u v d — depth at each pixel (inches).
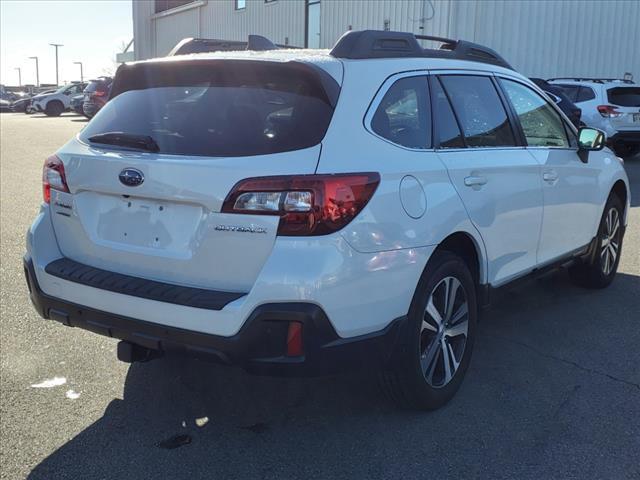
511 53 682.8
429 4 673.0
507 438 127.6
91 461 119.6
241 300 108.3
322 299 107.4
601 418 135.3
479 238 142.9
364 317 114.1
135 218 122.0
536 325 188.9
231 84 125.0
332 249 108.3
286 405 141.3
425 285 127.8
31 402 140.5
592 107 545.3
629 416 136.2
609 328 186.5
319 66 120.6
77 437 127.4
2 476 114.6
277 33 976.9
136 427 131.6
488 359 164.6
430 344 134.1
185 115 123.8
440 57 149.9
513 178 155.4
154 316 114.8
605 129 536.1
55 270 129.1
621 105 540.1
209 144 116.5
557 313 199.0
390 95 128.6
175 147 118.8
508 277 160.1
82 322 126.6
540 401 142.6
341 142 114.4
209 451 123.3
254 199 107.8
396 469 117.5
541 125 179.6
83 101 1185.4
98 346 171.0
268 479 114.5
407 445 125.2
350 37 130.9
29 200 384.8
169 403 141.6
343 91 120.1
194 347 111.8
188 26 1259.8
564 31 700.0
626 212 226.8
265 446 125.0
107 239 126.5
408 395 131.4
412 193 122.6
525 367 159.9
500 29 673.6
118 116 133.6
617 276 238.5
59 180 133.1
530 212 163.3
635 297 214.5
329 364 111.0
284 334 108.3
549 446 124.6
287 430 130.8
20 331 179.9
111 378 152.9
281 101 119.4
